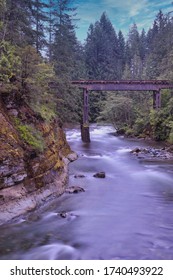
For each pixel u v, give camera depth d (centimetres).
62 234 1041
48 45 3500
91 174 2006
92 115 7050
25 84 1491
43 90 1805
